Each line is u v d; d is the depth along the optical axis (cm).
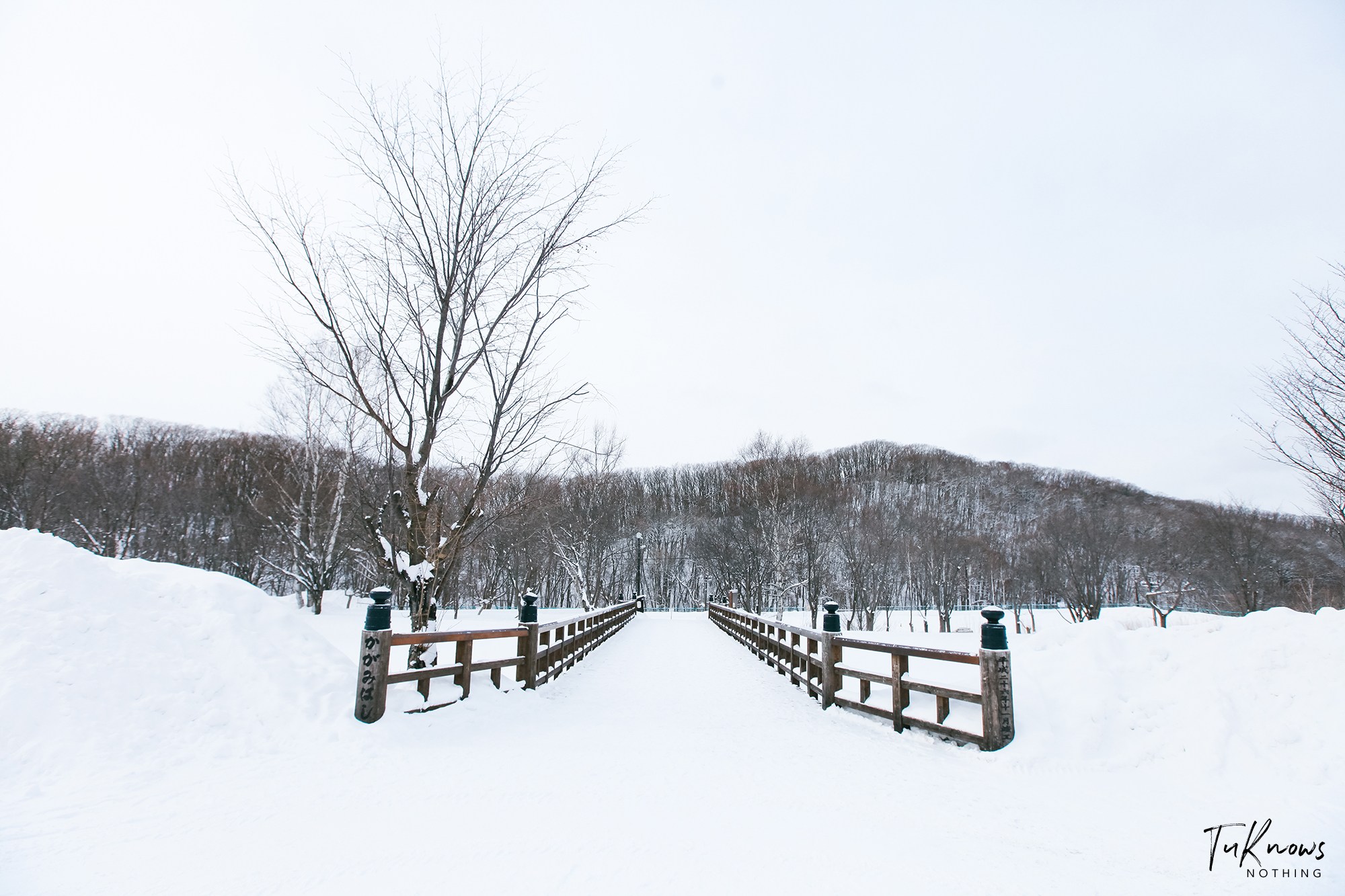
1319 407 761
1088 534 3362
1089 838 306
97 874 255
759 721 600
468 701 598
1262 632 468
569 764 437
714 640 1636
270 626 572
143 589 565
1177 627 527
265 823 315
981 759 449
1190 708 429
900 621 3872
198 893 241
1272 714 404
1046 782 394
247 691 497
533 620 748
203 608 562
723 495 4609
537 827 316
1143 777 396
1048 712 466
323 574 2152
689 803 357
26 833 296
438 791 371
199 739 443
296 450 2377
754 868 270
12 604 481
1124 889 253
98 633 490
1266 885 256
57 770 375
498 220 779
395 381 734
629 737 522
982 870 270
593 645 1287
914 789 385
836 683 678
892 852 288
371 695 498
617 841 298
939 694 509
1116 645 512
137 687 461
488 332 770
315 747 452
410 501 713
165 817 321
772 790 382
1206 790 368
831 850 290
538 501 1455
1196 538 3022
